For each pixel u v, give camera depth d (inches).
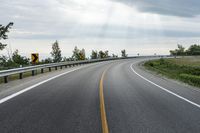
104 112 316.5
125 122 272.2
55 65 1147.3
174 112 329.4
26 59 2940.5
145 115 307.4
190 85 711.1
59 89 518.0
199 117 304.0
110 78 799.7
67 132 232.5
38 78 743.1
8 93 453.4
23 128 243.6
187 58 3280.0
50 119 278.2
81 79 742.5
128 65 1753.2
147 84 660.1
